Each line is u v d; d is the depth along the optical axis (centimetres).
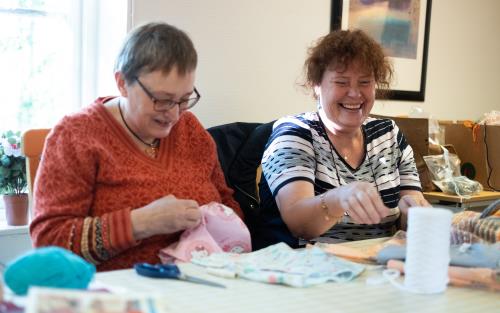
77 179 127
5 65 210
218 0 221
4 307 72
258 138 186
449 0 308
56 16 215
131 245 122
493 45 336
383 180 173
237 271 100
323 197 142
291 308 84
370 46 166
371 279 100
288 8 243
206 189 146
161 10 207
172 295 88
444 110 316
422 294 94
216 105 225
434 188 243
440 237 94
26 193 196
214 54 222
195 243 124
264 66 238
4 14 208
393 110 289
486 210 130
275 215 169
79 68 217
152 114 131
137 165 136
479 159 262
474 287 99
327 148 169
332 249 119
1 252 189
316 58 170
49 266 79
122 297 69
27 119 215
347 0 263
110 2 210
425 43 298
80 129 131
